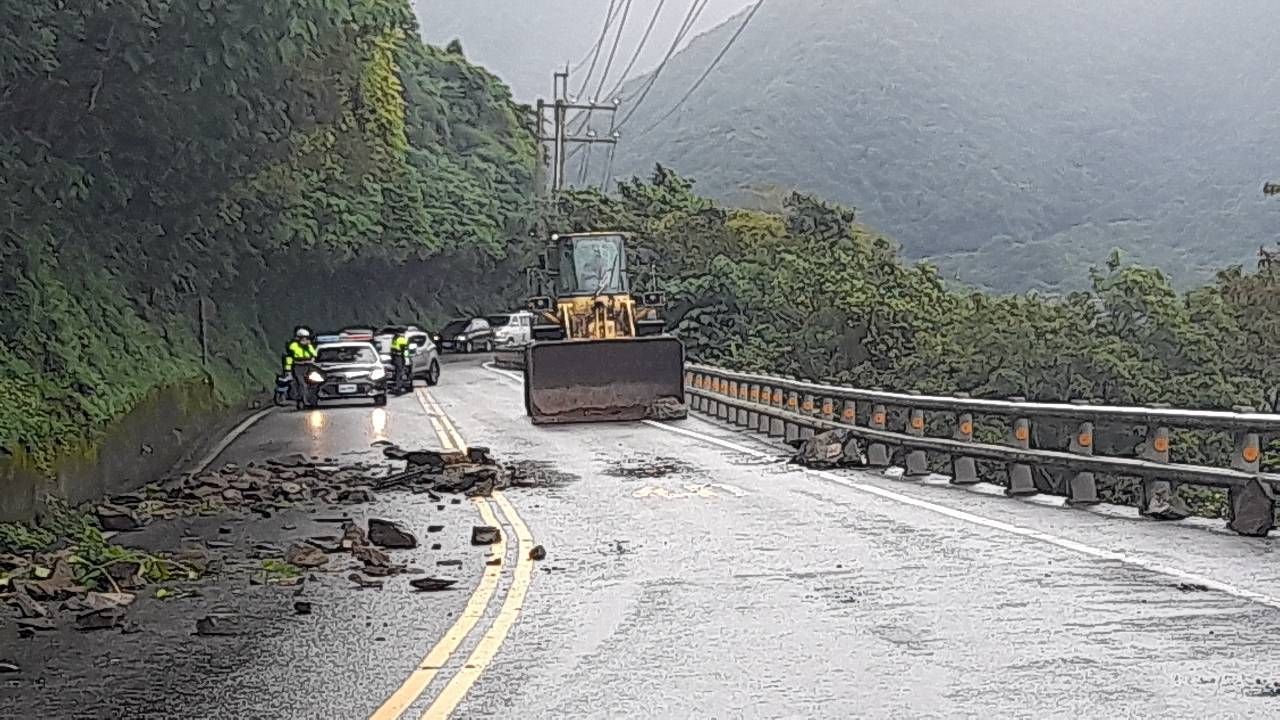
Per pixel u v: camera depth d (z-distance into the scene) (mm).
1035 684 8352
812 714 7848
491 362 64875
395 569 13180
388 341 44844
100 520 16781
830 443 21797
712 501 17641
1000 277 90438
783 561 13086
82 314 29922
